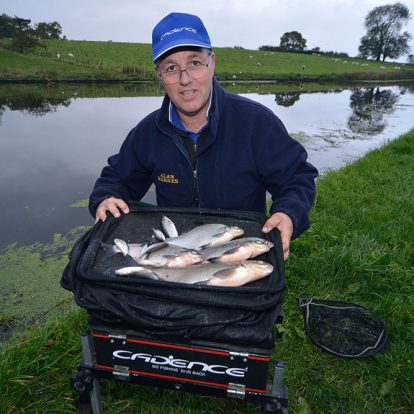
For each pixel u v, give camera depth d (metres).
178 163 2.03
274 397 1.33
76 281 1.30
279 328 2.53
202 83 1.81
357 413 2.04
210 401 2.03
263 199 2.20
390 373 2.24
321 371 2.29
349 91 31.86
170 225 1.69
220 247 1.54
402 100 25.89
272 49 75.38
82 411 1.55
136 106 16.17
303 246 3.60
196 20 1.82
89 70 28.62
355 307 2.78
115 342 1.33
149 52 41.62
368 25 73.38
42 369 2.18
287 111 17.59
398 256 3.55
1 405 1.96
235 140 1.93
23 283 3.66
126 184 2.23
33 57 31.02
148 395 2.06
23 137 9.93
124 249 1.47
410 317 2.67
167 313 1.19
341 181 6.40
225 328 1.21
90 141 9.75
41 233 4.77
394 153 8.95
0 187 6.39
